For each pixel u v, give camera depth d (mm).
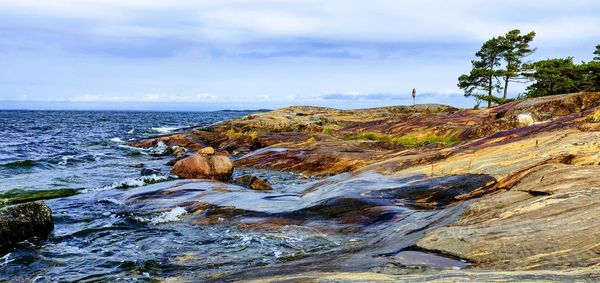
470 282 4391
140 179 19828
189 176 20781
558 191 7391
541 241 5676
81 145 41375
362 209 10734
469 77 53719
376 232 9180
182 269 8258
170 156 33281
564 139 12234
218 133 42625
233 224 11172
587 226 5680
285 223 10734
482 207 7820
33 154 32938
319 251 8523
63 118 132625
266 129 47625
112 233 11133
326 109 66000
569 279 4203
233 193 14164
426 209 10328
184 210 12867
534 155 11773
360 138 32406
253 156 26406
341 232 9688
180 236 10609
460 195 10648
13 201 15727
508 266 5188
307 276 5426
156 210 13094
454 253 6035
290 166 23344
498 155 13148
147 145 40438
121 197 15203
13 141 43812
